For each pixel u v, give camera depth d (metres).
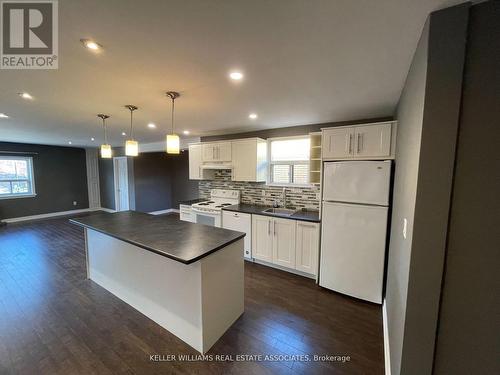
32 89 1.97
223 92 2.06
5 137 4.96
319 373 1.62
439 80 0.99
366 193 2.41
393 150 2.31
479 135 0.96
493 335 1.00
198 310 1.77
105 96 2.17
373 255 2.41
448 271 1.04
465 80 0.96
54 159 6.77
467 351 1.04
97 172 7.81
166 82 1.83
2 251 3.97
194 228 2.42
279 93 2.08
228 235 2.16
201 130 4.06
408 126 1.46
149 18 1.05
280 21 1.07
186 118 3.12
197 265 1.74
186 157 6.87
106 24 1.10
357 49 1.33
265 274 3.17
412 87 1.39
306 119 3.13
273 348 1.84
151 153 6.82
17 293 2.62
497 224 0.96
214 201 4.59
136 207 6.50
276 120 3.21
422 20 1.05
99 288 2.74
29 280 2.93
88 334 1.98
